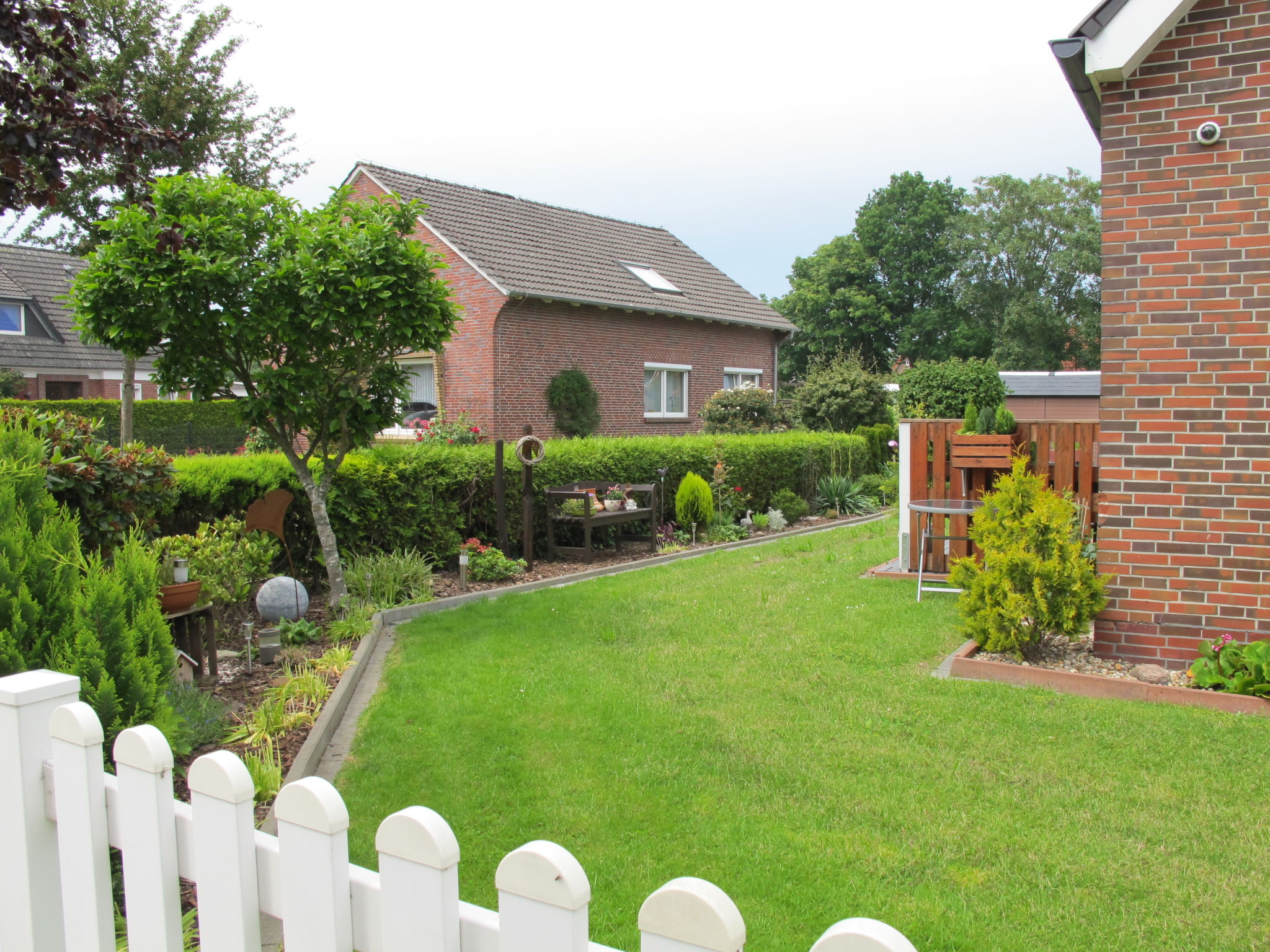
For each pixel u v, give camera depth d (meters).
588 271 18.75
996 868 3.05
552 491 9.67
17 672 2.97
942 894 2.89
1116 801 3.54
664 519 11.98
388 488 8.20
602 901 2.87
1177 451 5.19
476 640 6.19
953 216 44.72
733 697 4.91
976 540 5.76
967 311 43.88
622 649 5.92
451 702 4.87
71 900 1.75
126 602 3.45
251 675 5.42
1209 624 5.17
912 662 5.57
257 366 6.94
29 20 4.55
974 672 5.27
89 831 1.70
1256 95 4.93
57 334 27.08
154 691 3.33
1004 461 7.73
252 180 12.70
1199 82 5.04
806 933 2.70
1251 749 4.04
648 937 1.11
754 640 6.11
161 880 1.60
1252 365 5.01
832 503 15.02
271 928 1.63
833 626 6.46
